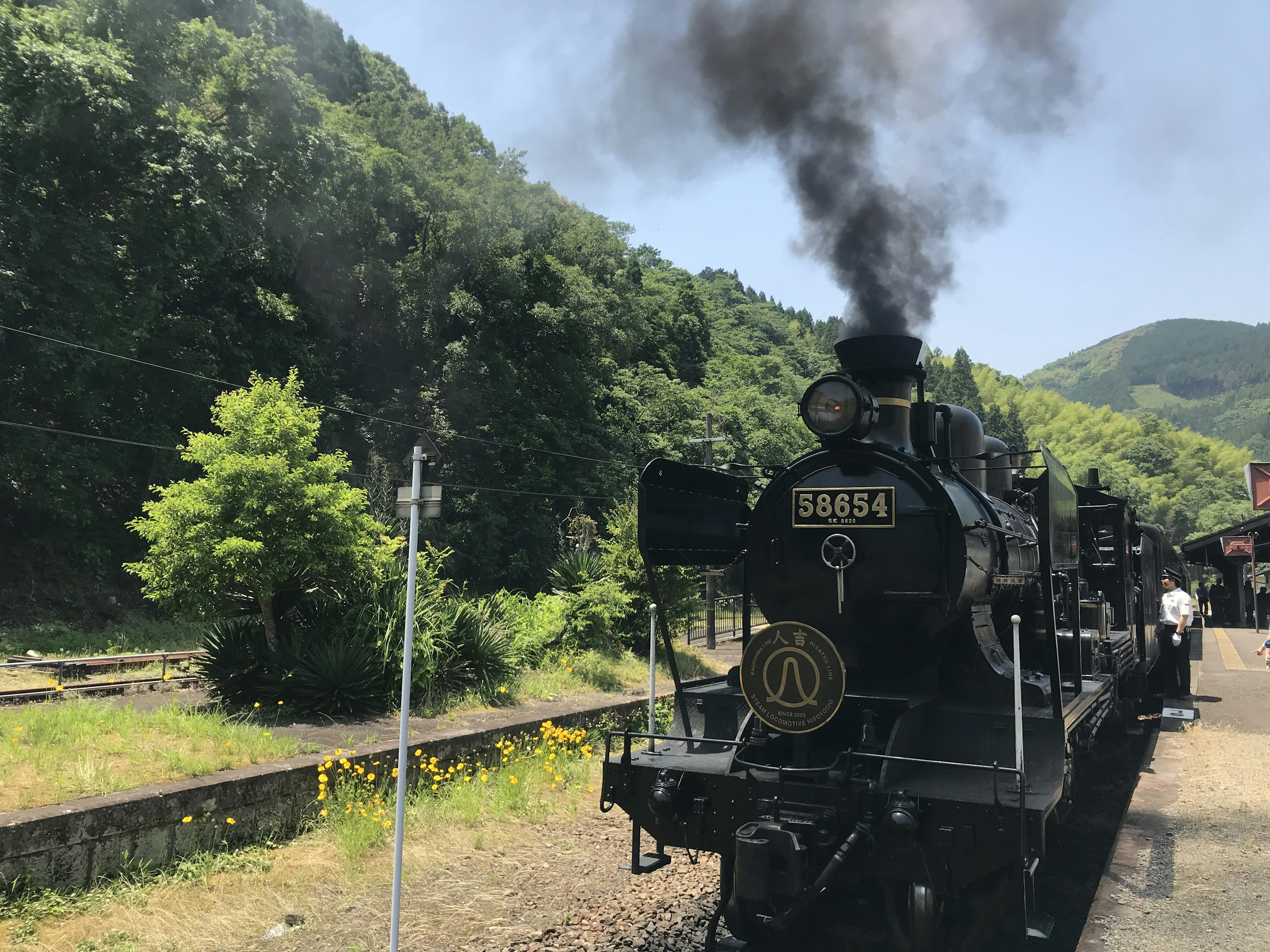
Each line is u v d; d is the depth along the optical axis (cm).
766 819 454
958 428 709
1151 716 1154
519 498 3272
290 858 644
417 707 1018
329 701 958
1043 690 510
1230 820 648
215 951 503
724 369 6588
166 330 2142
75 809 566
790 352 10581
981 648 530
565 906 563
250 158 2242
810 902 415
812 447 5619
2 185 1808
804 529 552
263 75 2314
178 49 2208
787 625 483
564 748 956
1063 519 571
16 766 648
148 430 2117
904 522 521
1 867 523
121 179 2030
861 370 581
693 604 1569
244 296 2402
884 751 474
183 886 581
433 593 1198
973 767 421
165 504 996
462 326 3366
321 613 1091
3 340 1798
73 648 1638
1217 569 3159
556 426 3481
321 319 2752
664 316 6184
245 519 962
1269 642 1033
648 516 529
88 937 507
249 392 1056
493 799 792
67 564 2055
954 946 452
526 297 3350
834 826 445
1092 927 464
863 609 529
